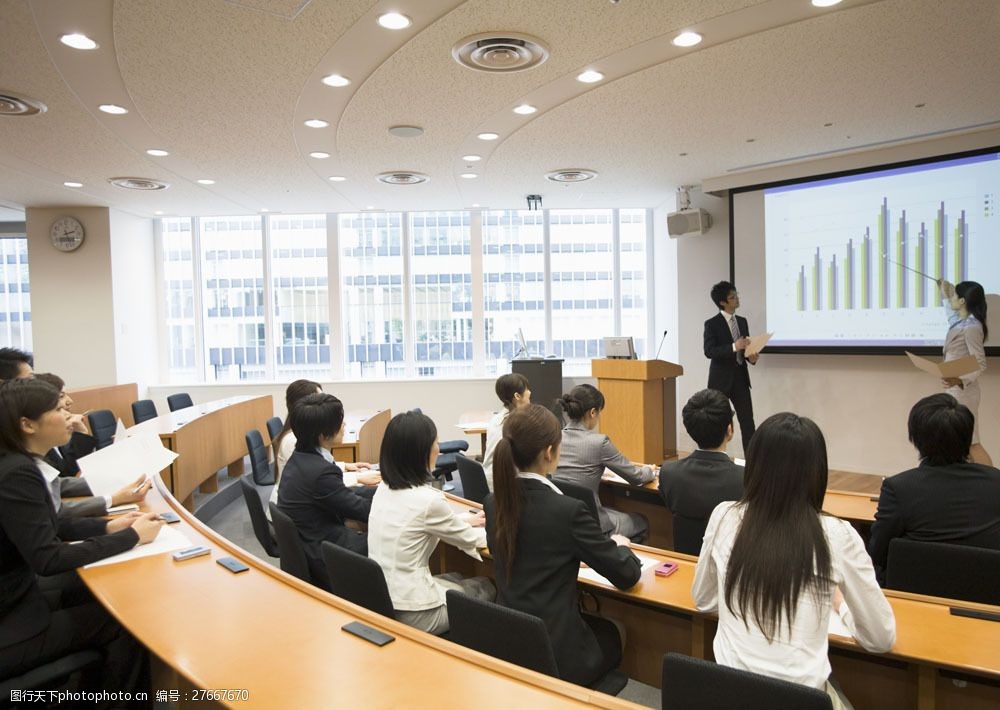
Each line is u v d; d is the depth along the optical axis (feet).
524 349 24.44
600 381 17.40
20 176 18.33
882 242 17.69
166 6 8.83
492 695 3.94
